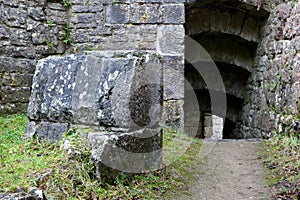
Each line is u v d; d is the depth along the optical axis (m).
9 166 2.75
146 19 5.46
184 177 3.50
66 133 3.13
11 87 4.96
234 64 7.08
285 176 3.47
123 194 2.79
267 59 6.01
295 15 4.87
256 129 6.35
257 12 6.15
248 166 3.96
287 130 4.75
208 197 3.09
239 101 7.88
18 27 5.04
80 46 5.53
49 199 2.34
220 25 6.54
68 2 5.48
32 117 3.52
